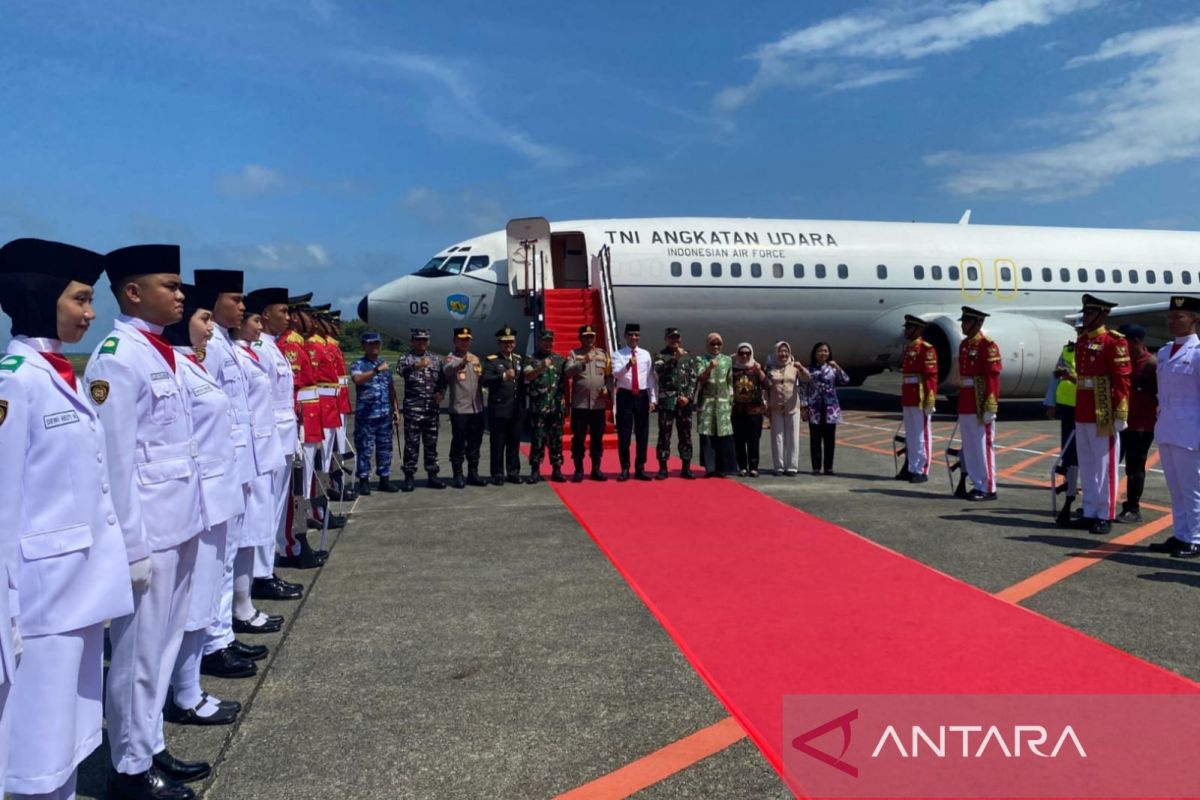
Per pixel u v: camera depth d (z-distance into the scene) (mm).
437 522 7367
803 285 16141
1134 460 7172
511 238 15352
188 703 3482
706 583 5328
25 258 2418
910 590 5141
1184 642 4215
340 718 3457
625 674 3857
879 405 20328
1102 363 6621
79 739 2482
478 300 15516
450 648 4238
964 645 4180
